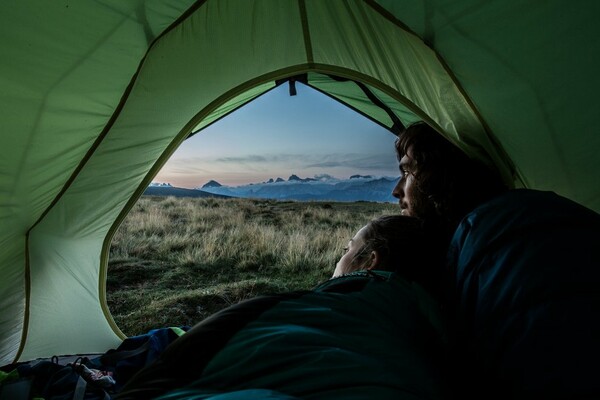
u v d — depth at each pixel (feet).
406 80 7.33
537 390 2.07
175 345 1.82
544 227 2.64
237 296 15.39
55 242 7.77
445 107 6.82
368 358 1.81
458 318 2.80
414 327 2.36
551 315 2.19
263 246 24.36
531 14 5.19
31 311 7.91
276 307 2.01
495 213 2.98
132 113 7.20
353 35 7.30
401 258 3.16
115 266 19.70
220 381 1.66
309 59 7.82
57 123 6.54
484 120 6.43
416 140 4.55
